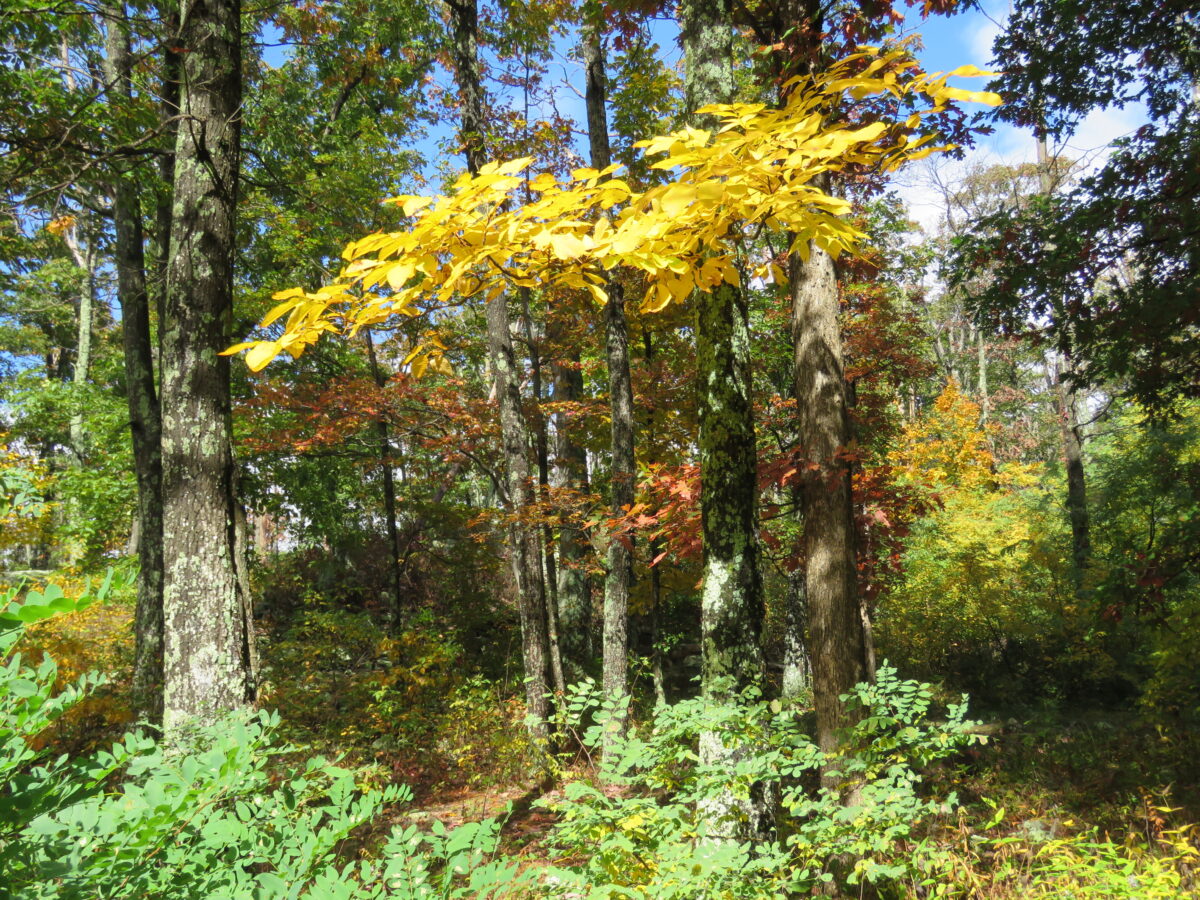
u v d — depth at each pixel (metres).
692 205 1.62
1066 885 3.36
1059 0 7.10
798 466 5.96
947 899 3.38
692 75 4.19
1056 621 12.12
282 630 14.06
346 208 10.67
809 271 6.12
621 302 8.96
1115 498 11.70
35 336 23.34
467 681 10.55
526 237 1.66
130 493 13.53
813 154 1.49
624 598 8.50
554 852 2.95
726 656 3.79
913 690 3.33
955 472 19.28
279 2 6.19
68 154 6.39
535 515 8.66
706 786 2.98
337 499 15.02
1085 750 8.08
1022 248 7.77
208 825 1.68
